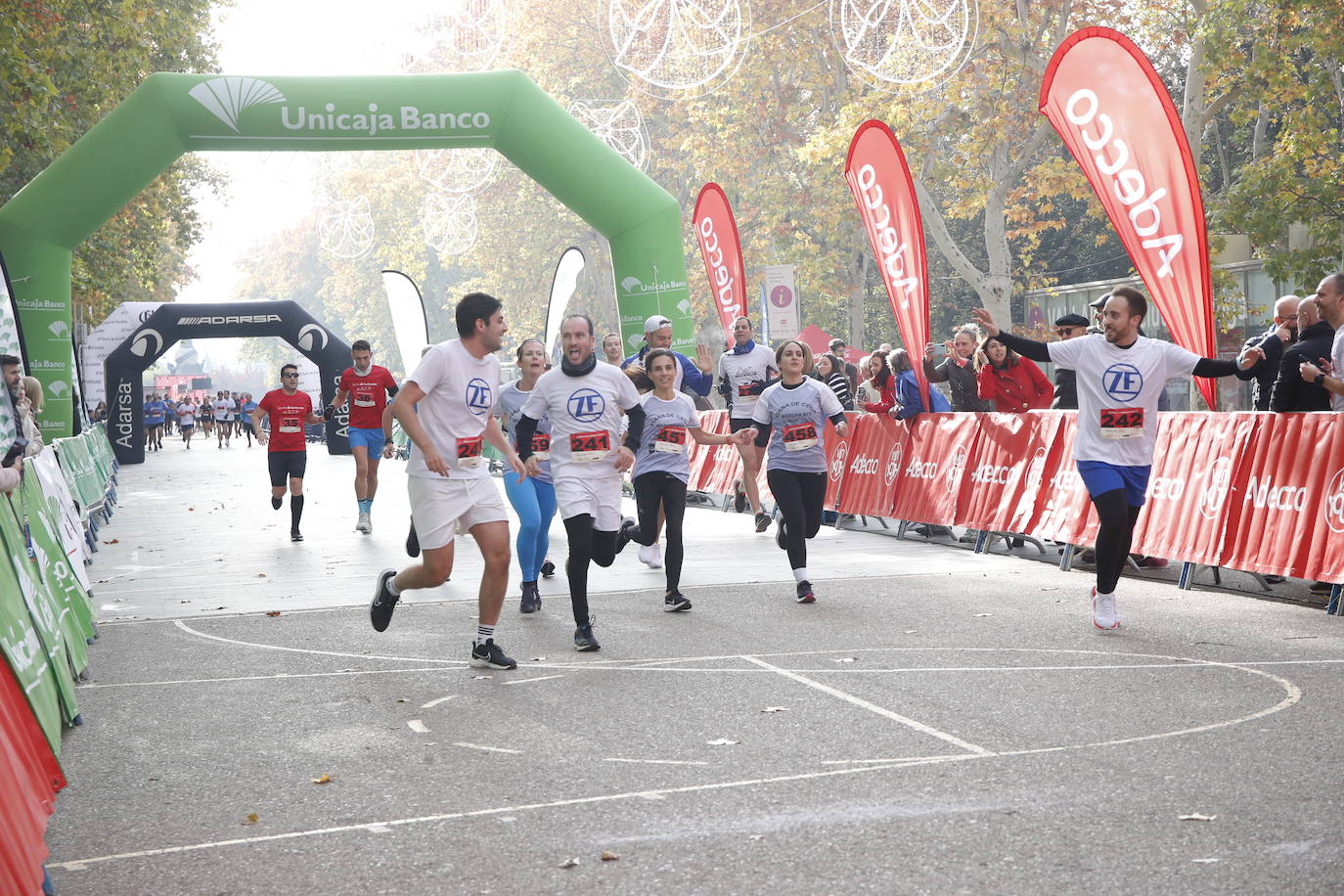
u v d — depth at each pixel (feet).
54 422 60.18
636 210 61.93
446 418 21.79
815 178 122.52
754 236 141.08
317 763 16.44
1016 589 29.58
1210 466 29.19
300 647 24.81
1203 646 22.22
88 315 122.31
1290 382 27.63
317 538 45.78
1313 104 95.86
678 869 12.07
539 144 60.75
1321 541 25.90
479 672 21.94
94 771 16.40
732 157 130.11
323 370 120.88
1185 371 23.82
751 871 11.95
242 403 164.25
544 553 29.01
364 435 46.73
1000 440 36.68
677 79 131.44
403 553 40.68
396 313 92.02
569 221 178.60
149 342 113.50
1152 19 102.68
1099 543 24.04
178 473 93.97
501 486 72.28
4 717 13.26
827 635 24.43
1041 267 149.28
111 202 59.52
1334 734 16.24
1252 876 11.40
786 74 130.11
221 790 15.33
